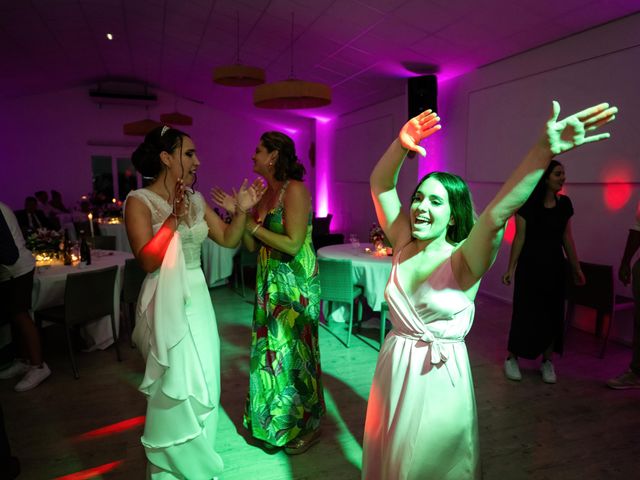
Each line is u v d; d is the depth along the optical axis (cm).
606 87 391
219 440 241
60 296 345
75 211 937
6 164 1055
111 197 1146
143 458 227
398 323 144
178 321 169
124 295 378
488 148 533
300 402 225
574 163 427
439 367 136
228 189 1247
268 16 552
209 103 1184
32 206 746
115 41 783
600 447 235
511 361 321
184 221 182
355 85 728
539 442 239
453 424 136
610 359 353
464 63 538
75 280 320
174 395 169
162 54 839
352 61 624
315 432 238
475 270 128
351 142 901
